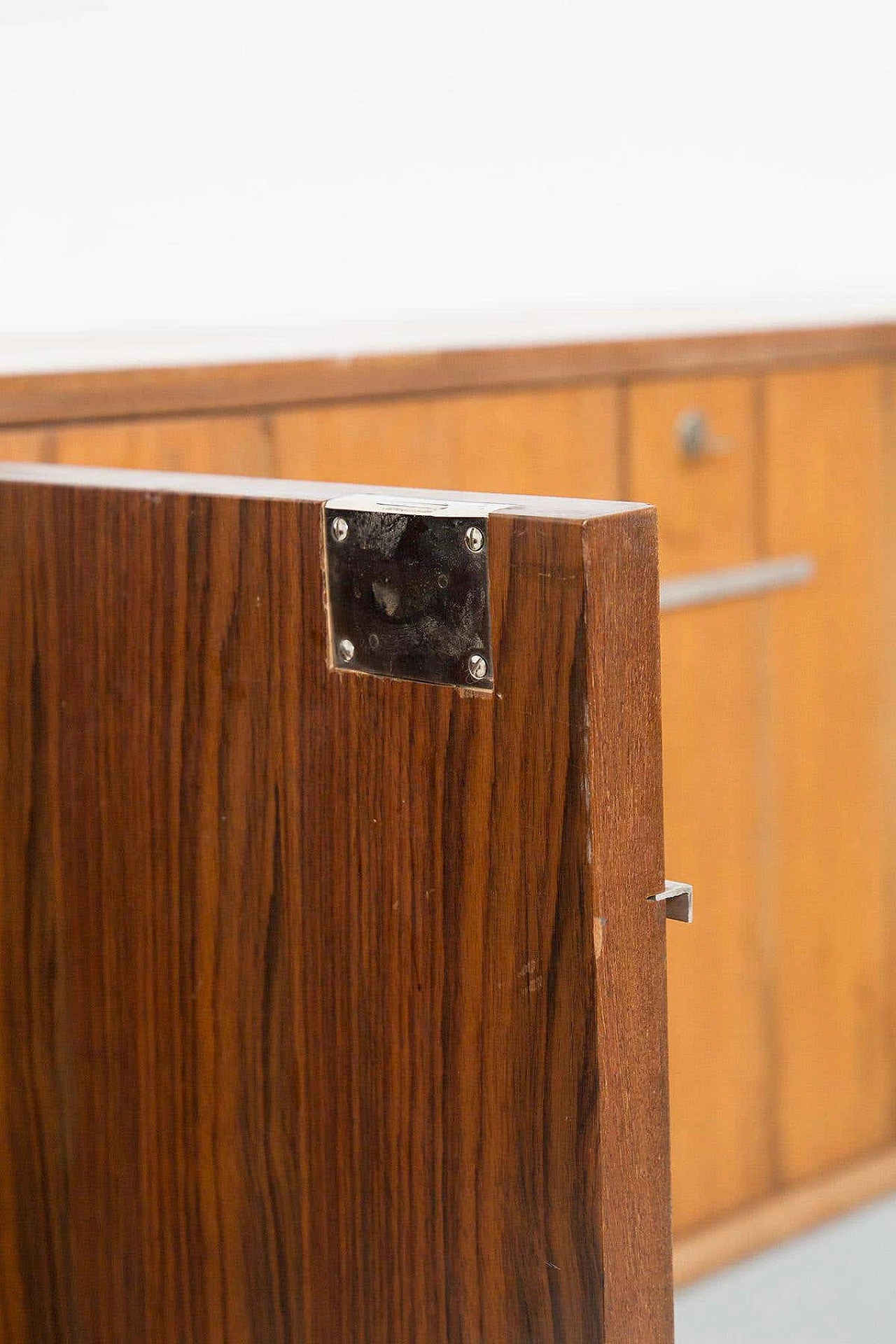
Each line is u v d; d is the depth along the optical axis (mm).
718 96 1064
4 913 567
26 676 533
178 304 861
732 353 906
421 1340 440
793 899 1023
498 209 975
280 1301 488
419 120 933
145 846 500
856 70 1135
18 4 778
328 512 415
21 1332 608
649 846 378
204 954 487
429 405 786
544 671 367
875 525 1020
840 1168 1092
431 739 400
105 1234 553
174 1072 507
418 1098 426
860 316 992
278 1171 478
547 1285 401
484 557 376
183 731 477
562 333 863
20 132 790
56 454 659
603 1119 378
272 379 719
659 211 1052
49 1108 567
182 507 460
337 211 911
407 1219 438
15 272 800
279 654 438
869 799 1056
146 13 825
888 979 1099
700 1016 985
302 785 441
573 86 993
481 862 394
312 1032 456
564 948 377
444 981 411
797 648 989
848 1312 975
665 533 903
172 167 847
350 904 434
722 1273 1020
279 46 874
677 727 934
